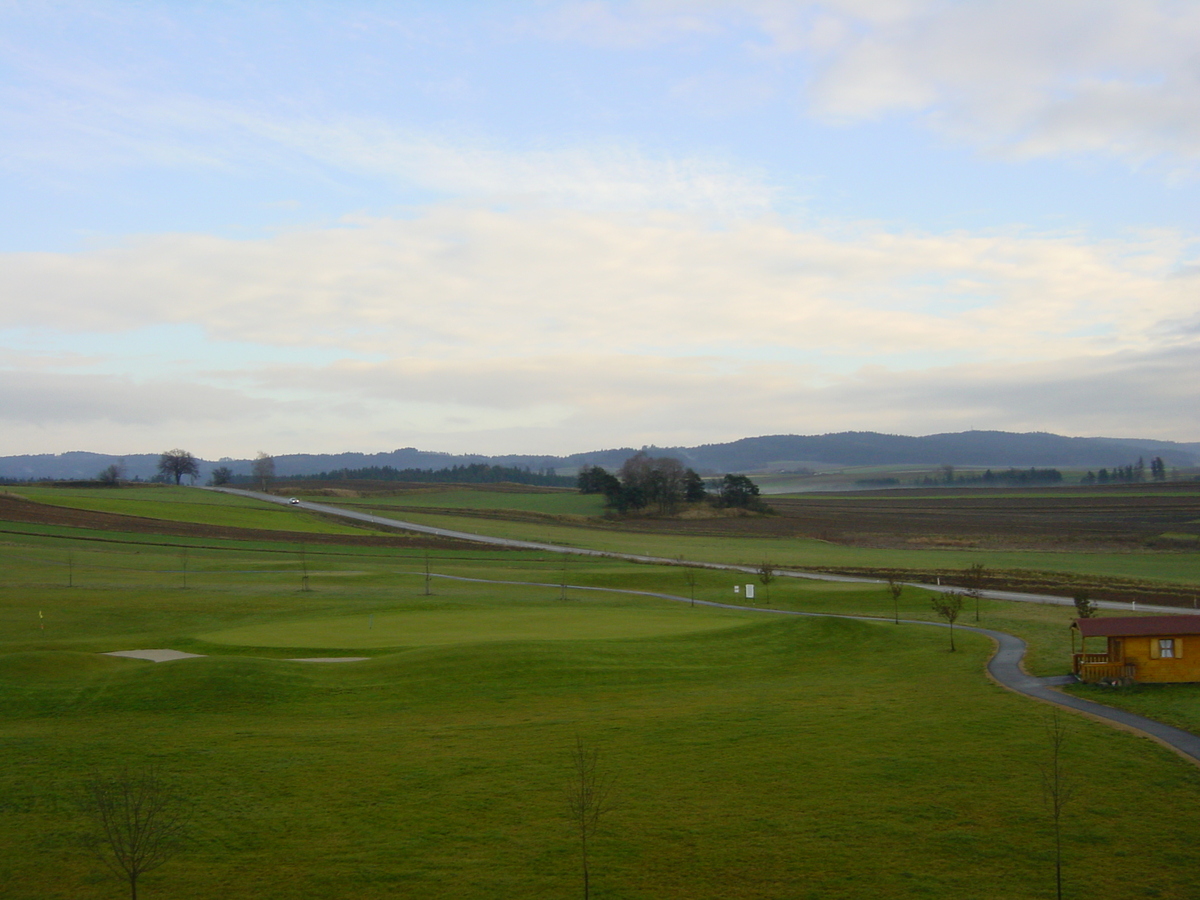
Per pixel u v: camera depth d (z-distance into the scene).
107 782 30.23
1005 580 104.62
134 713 39.47
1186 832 25.94
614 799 29.17
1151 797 28.38
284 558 122.81
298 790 29.83
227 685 42.59
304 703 41.53
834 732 36.03
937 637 63.09
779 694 44.03
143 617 72.62
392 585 98.19
